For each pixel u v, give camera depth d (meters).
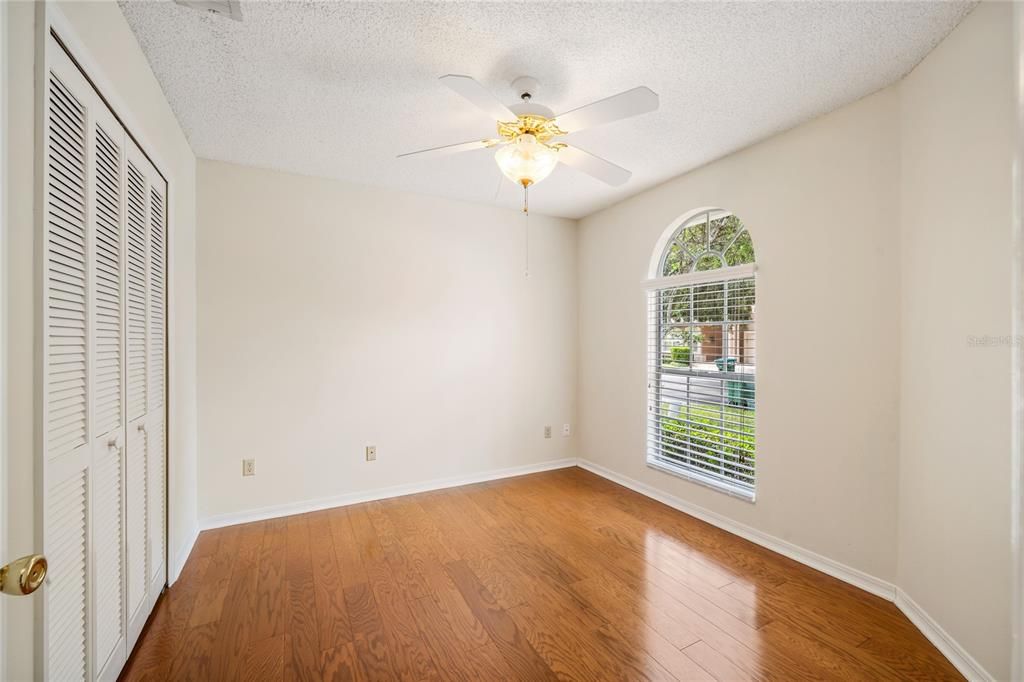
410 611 1.90
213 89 1.99
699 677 1.53
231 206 2.82
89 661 1.27
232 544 2.53
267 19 1.55
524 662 1.60
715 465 2.86
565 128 1.80
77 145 1.19
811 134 2.27
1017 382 1.20
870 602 1.96
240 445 2.84
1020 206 1.19
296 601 1.97
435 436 3.49
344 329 3.15
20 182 0.94
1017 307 1.20
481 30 1.61
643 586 2.10
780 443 2.42
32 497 0.99
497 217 3.75
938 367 1.69
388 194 3.30
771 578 2.16
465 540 2.59
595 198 3.54
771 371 2.47
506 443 3.81
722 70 1.85
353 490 3.18
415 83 1.95
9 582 0.72
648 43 1.69
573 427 4.14
